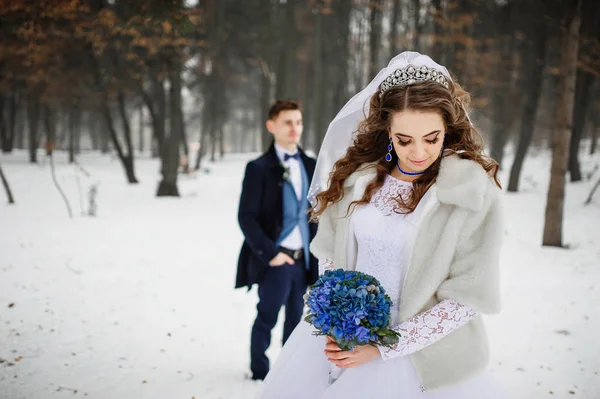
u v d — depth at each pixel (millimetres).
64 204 12039
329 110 22266
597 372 3254
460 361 1526
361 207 1763
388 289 1643
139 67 15367
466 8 12938
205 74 18672
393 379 1560
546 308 4547
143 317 4348
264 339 3135
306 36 18875
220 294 5105
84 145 53719
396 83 1602
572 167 15367
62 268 5922
